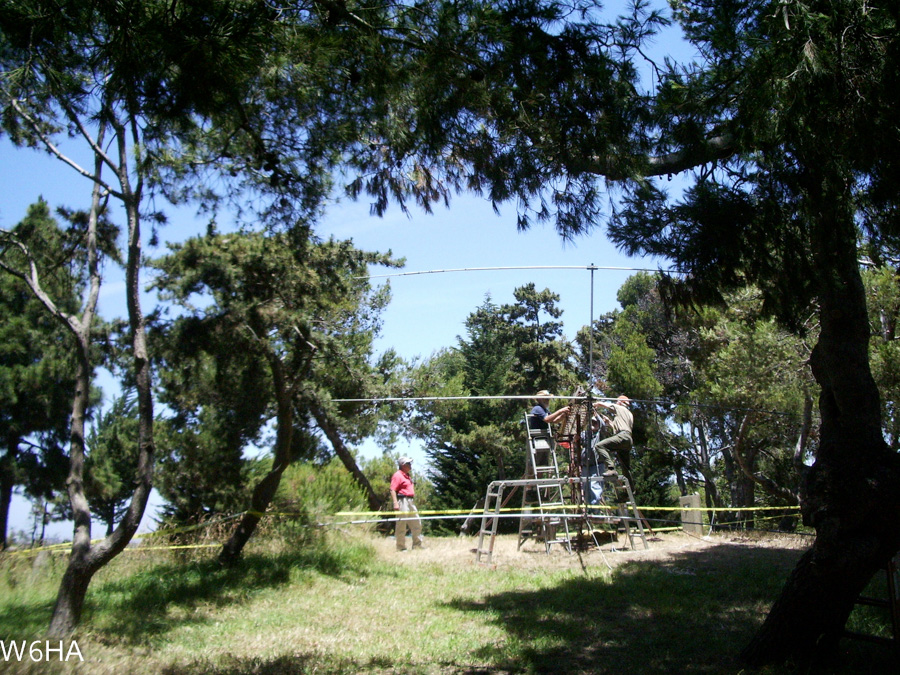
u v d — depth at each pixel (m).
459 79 5.77
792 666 5.59
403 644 6.87
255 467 14.15
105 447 21.42
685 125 5.83
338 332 11.88
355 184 6.98
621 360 25.30
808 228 5.76
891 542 5.45
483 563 11.78
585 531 13.12
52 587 9.77
